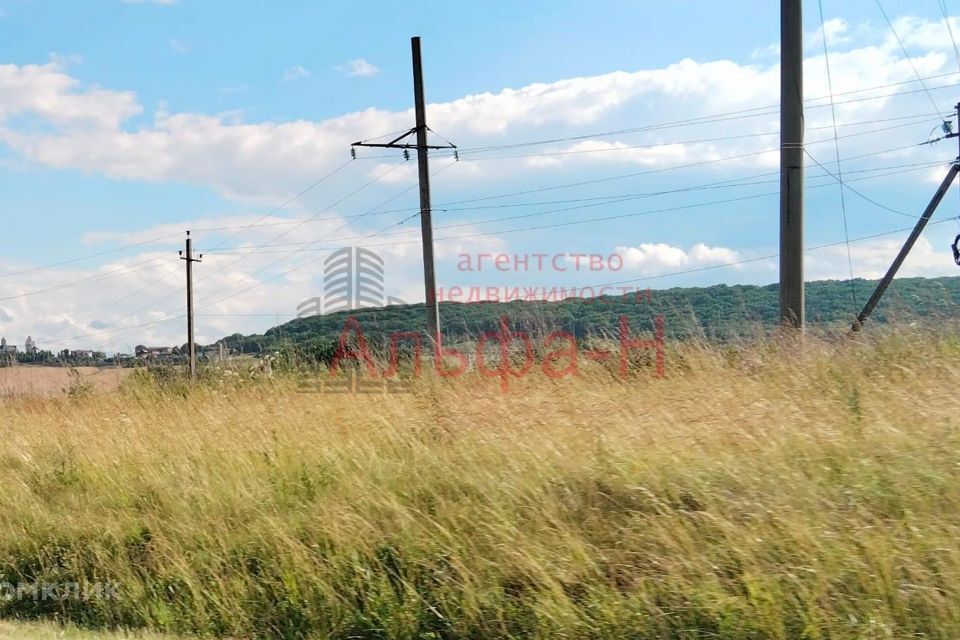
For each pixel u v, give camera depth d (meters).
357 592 6.59
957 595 5.16
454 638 6.05
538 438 7.86
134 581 7.51
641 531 6.25
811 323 10.99
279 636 6.61
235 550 7.45
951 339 9.62
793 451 6.89
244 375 15.03
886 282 18.36
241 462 9.20
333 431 9.62
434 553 6.61
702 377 9.19
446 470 7.75
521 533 6.52
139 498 8.93
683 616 5.52
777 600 5.38
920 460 6.44
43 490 9.70
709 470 6.79
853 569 5.45
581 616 5.76
